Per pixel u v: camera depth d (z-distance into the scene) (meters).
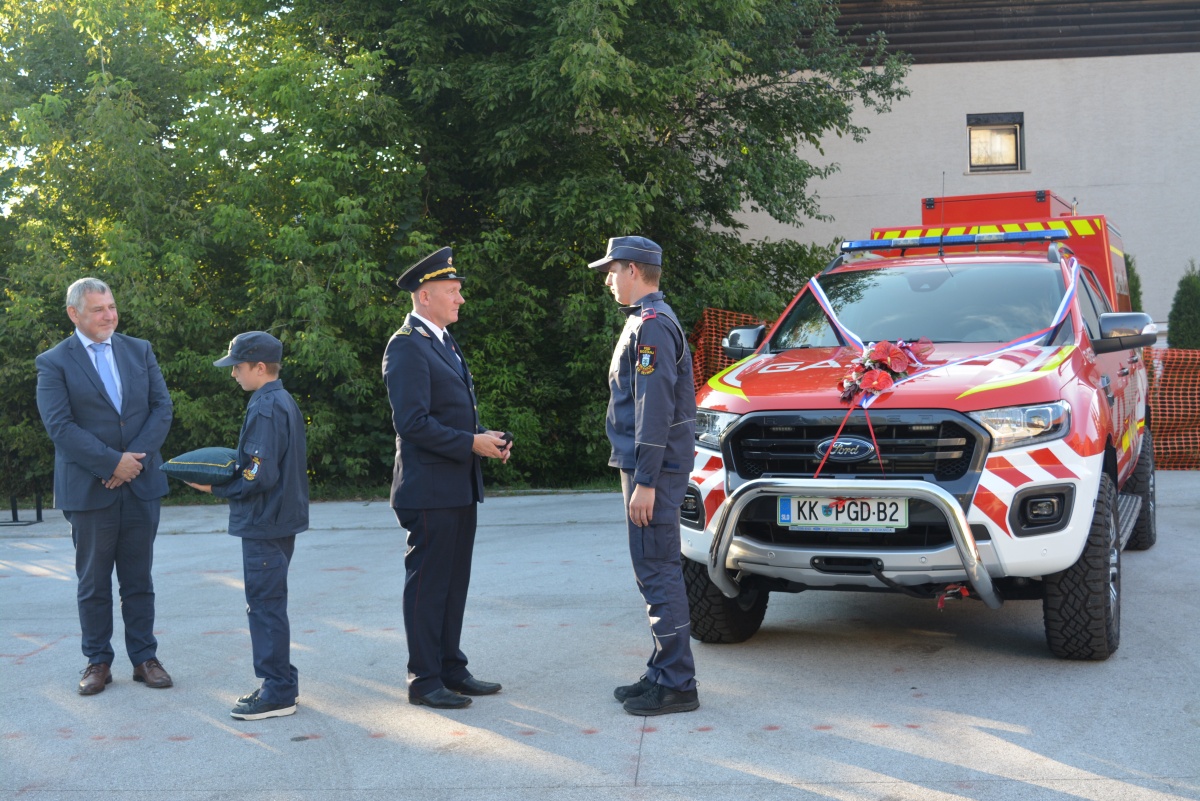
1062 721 4.24
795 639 5.66
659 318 4.41
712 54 12.61
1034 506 4.63
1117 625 5.11
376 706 4.71
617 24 12.17
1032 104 18.36
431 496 4.60
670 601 4.50
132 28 13.09
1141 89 18.20
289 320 11.90
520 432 12.38
